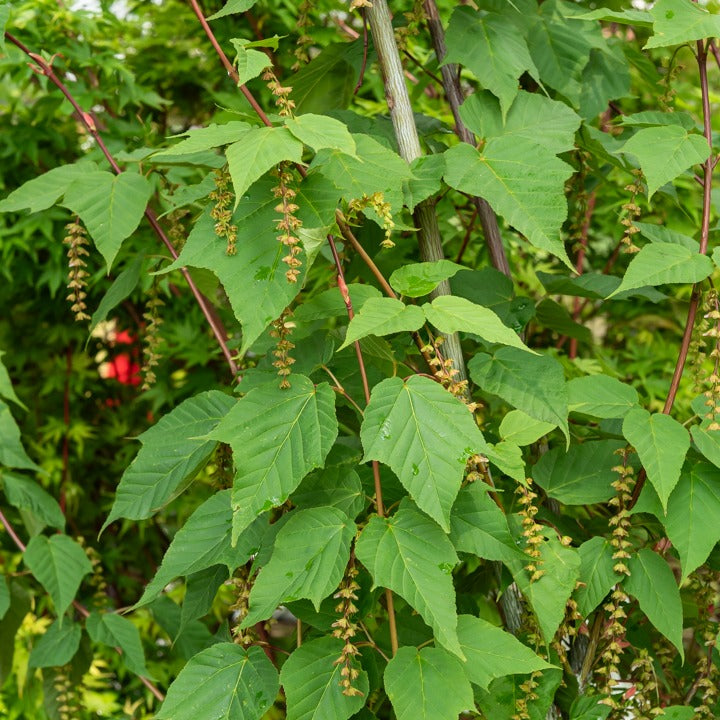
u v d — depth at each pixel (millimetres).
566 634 1455
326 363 1482
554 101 1533
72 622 2156
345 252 1736
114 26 2834
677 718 1470
